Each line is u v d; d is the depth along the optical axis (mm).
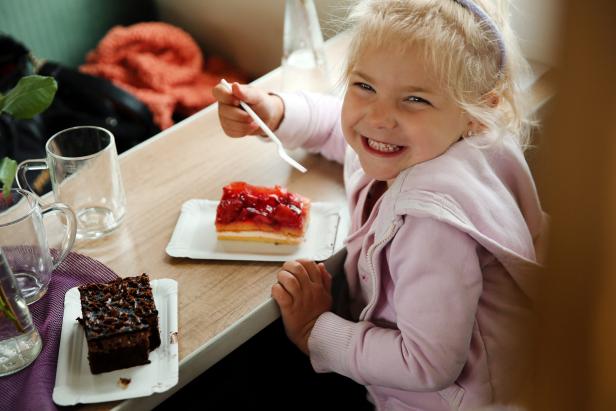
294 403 1129
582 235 219
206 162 1119
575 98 205
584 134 208
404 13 825
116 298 798
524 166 959
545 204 236
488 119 874
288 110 1073
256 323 869
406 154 879
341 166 1121
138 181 1080
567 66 202
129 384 753
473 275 810
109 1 2061
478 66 840
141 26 1942
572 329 233
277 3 1822
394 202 855
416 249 816
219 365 1176
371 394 981
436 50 806
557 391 247
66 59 2049
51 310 845
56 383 753
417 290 811
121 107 1736
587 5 194
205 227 987
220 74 1984
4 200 866
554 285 231
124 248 956
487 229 836
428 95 825
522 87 1073
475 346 868
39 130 1665
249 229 938
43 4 1932
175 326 823
